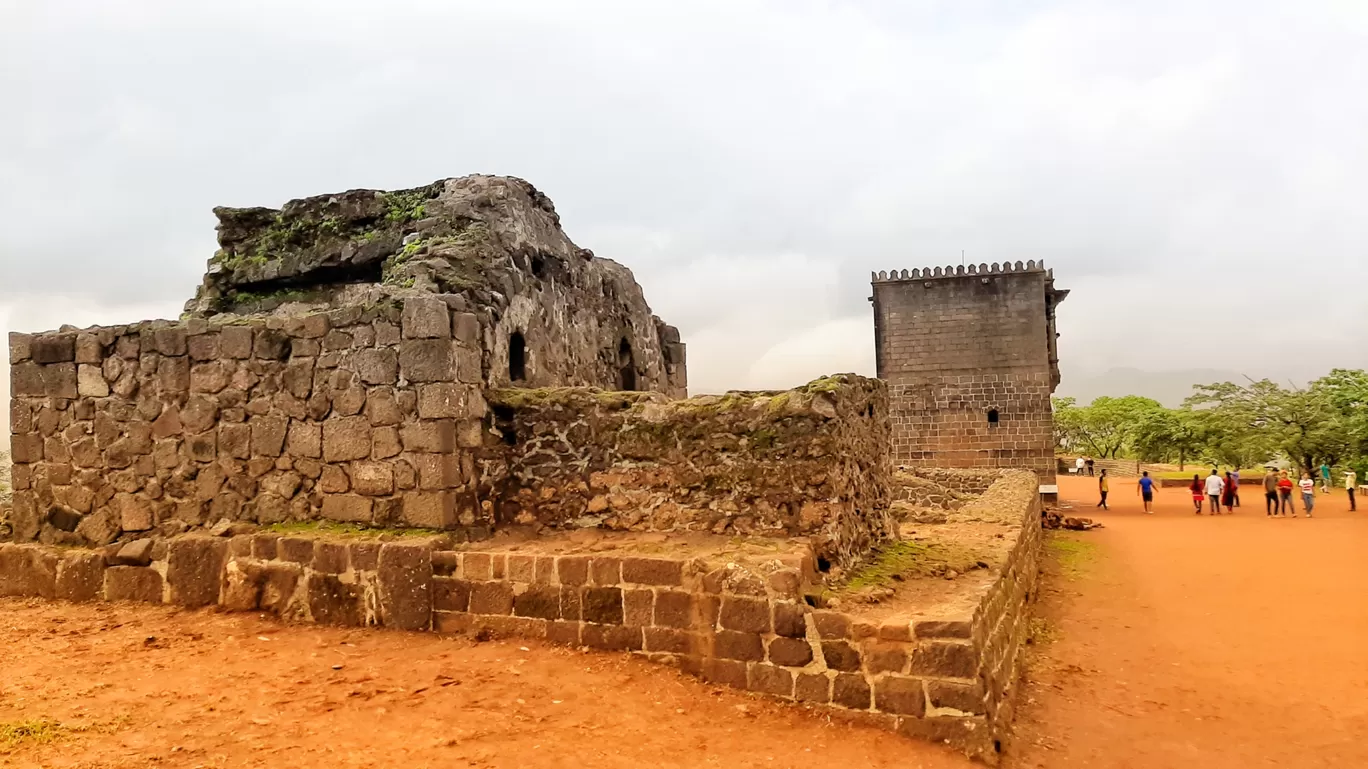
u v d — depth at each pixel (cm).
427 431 830
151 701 596
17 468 984
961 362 3225
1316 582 1402
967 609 627
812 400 776
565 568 730
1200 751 679
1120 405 7188
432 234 1038
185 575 862
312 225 1147
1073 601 1297
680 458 824
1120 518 2723
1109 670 908
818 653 626
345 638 754
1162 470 5400
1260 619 1142
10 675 652
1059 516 2497
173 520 916
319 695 615
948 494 1895
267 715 575
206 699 603
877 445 980
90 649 722
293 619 810
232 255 1178
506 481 891
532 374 1077
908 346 3275
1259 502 3216
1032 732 709
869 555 868
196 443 915
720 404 818
